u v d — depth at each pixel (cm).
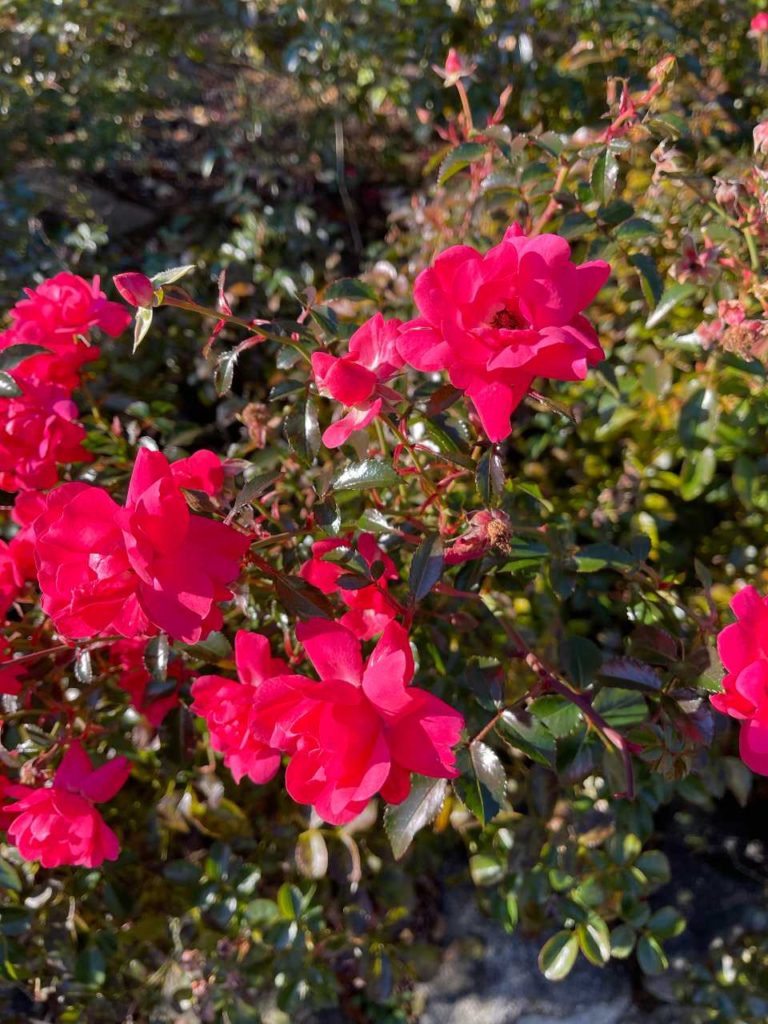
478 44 111
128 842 74
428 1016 74
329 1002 70
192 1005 70
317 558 55
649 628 57
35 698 65
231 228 132
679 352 73
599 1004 73
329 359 51
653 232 65
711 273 64
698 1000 70
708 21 105
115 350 97
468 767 53
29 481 60
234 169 125
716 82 89
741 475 71
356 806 46
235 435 101
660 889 77
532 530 62
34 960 71
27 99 121
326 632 48
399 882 73
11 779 65
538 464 82
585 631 75
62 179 129
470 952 75
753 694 48
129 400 83
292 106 143
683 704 54
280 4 120
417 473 58
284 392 57
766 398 69
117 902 69
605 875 68
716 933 74
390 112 132
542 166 67
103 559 47
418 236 95
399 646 48
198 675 65
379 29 112
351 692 46
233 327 105
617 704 57
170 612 47
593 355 49
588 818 74
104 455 74
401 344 50
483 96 106
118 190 141
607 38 103
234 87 153
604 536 74
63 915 72
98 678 63
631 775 52
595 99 105
